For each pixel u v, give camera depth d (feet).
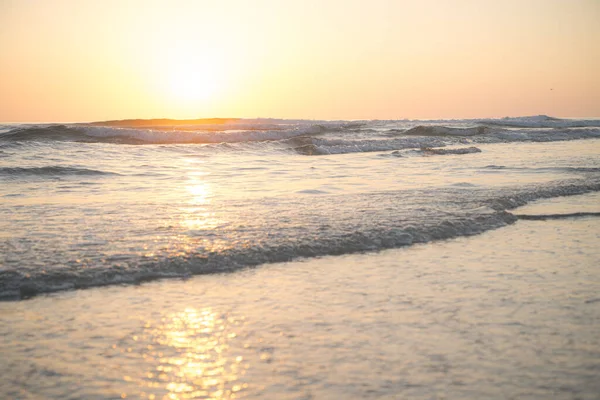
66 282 16.19
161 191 35.29
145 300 15.05
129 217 25.44
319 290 15.84
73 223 24.02
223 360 11.54
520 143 84.84
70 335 12.76
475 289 15.87
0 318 13.73
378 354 11.73
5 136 85.10
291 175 44.68
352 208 26.96
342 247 20.04
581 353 11.68
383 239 21.02
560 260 18.92
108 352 11.91
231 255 18.66
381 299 15.07
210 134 89.25
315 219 24.08
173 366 11.29
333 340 12.44
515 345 12.09
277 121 178.81
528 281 16.58
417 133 101.65
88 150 62.69
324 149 68.80
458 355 11.63
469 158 58.65
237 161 57.47
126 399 10.03
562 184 35.17
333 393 10.19
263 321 13.58
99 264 17.52
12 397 10.03
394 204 28.04
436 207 27.02
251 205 28.58
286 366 11.25
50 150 61.57
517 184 36.01
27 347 12.11
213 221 24.04
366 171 47.21
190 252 18.80
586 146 77.30
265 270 17.70
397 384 10.48
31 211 27.37
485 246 20.76
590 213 26.96
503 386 10.36
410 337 12.57
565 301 14.83
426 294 15.44
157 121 163.53
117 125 154.71
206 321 13.58
